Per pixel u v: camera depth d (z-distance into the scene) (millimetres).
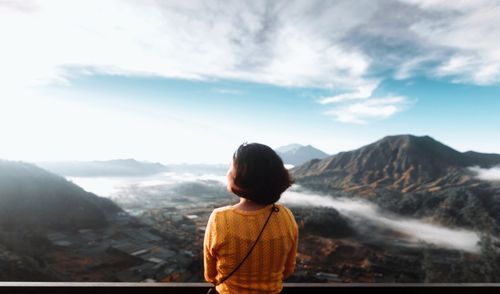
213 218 779
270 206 777
